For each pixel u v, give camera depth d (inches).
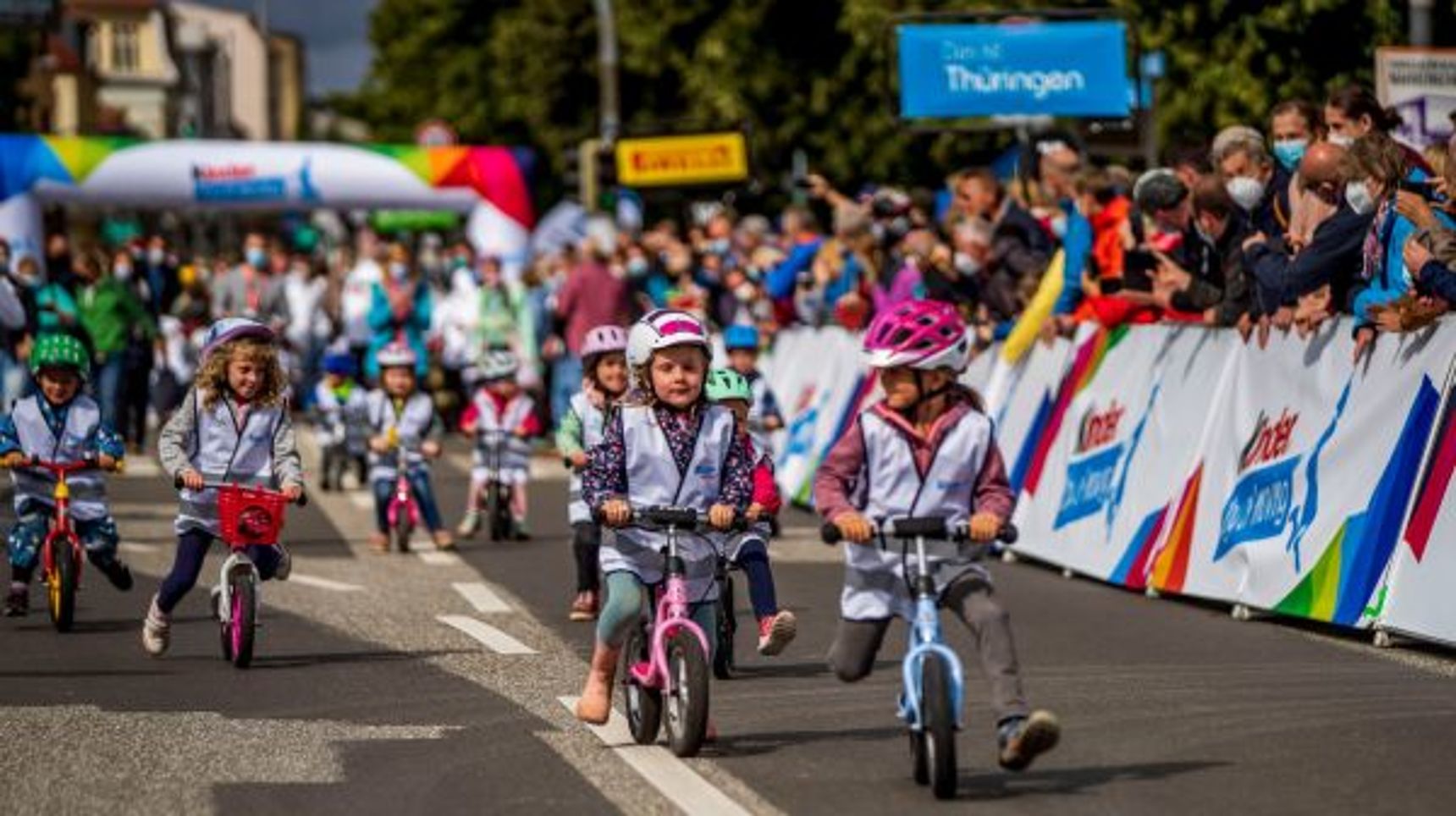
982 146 2970.0
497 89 6092.5
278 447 1115.9
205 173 3260.3
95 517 1235.9
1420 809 717.9
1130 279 1386.6
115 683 1013.8
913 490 783.1
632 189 3211.1
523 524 1777.8
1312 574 1127.6
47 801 754.2
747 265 2439.7
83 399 1235.9
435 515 1637.6
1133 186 1556.3
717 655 1018.1
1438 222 1074.7
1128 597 1299.2
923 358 773.9
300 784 780.0
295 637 1168.8
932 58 2047.2
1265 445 1202.6
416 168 3324.3
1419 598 1041.5
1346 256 1154.7
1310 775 772.6
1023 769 749.9
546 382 2839.6
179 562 1088.2
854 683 990.4
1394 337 1098.7
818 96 3590.1
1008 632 754.8
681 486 850.8
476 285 3053.6
